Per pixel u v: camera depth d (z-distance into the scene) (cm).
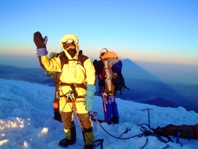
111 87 474
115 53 482
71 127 351
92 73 312
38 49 289
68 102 321
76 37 316
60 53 320
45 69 312
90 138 336
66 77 317
